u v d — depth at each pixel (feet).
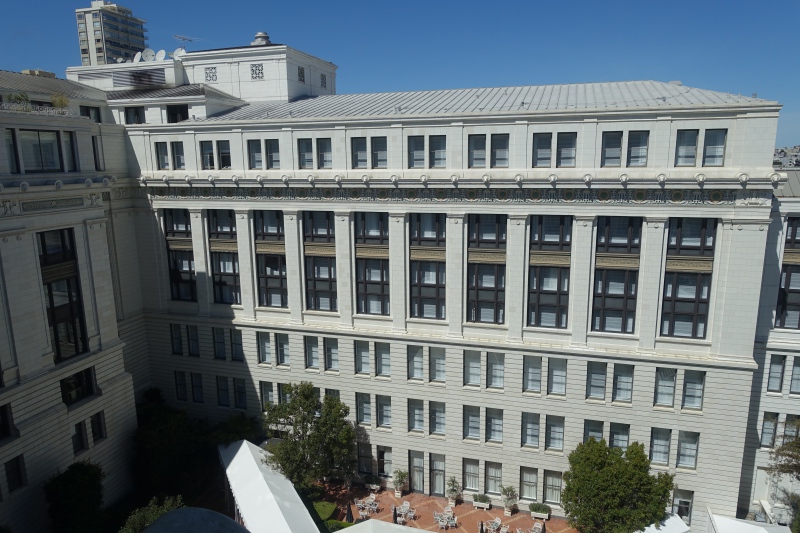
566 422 135.74
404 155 136.56
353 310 148.56
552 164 126.93
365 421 153.48
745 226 116.57
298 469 135.64
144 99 160.97
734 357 122.31
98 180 134.21
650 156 120.67
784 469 119.65
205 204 155.22
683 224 122.52
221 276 160.76
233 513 137.69
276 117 154.30
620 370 131.44
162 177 156.15
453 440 144.87
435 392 144.36
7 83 141.18
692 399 128.36
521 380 136.87
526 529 133.28
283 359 159.63
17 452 112.78
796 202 122.11
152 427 144.56
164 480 142.10
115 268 157.28
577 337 131.54
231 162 152.15
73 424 126.62
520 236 131.03
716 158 118.52
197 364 165.78
